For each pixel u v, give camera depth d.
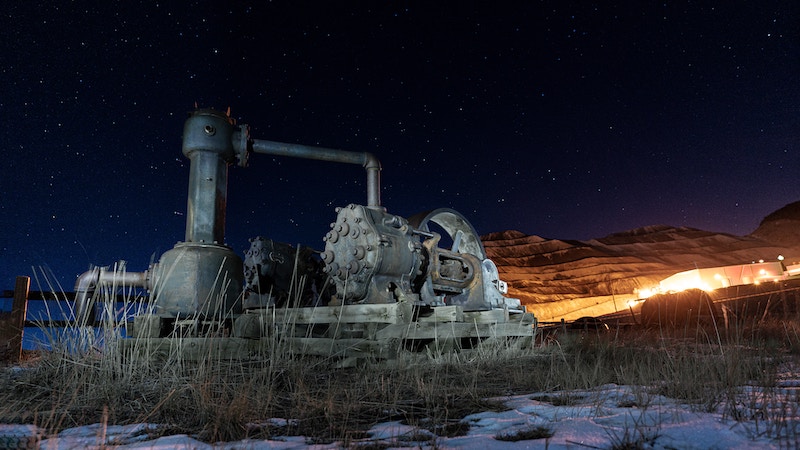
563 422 3.05
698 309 13.42
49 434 3.04
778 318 11.97
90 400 3.84
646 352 6.40
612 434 2.72
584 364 5.42
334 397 3.82
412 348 6.36
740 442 2.45
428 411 3.52
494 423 3.14
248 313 7.34
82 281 7.71
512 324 7.21
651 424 2.88
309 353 5.92
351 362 5.48
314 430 3.09
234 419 3.18
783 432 2.55
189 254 7.68
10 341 7.46
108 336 4.66
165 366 4.47
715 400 3.38
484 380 4.90
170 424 3.27
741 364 4.50
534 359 6.32
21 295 7.71
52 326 4.79
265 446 2.70
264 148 8.69
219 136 8.30
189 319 7.13
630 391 4.01
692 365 4.37
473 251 9.68
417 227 8.55
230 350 5.92
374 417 3.44
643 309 14.59
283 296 7.87
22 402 3.81
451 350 6.25
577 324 14.34
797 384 4.05
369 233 6.95
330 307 6.43
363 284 6.86
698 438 2.55
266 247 7.80
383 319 5.97
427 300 7.62
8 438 2.87
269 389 4.01
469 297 8.70
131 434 3.07
